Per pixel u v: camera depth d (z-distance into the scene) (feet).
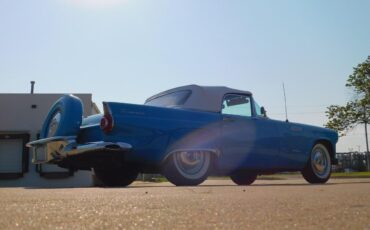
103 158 15.33
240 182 22.47
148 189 11.29
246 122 18.63
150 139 15.66
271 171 20.03
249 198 6.97
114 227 3.54
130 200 6.61
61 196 7.83
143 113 15.66
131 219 4.07
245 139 18.43
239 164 18.19
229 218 4.17
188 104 17.65
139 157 15.49
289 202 6.06
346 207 5.24
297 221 3.94
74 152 15.67
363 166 122.72
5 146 53.47
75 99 17.15
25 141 53.21
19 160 53.31
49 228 3.46
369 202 5.95
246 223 3.82
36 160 17.57
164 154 16.02
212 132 17.34
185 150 16.47
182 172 16.49
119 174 18.65
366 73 81.56
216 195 7.93
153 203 5.98
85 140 16.61
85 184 52.11
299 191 9.22
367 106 81.87
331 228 3.51
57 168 52.16
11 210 5.00
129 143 15.21
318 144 21.94
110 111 14.99
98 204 5.84
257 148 18.90
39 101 54.34
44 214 4.52
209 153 17.33
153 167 16.31
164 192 9.34
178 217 4.25
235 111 18.75
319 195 7.59
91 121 16.53
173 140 16.20
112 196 7.74
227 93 18.61
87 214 4.52
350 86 82.89
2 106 53.98
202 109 17.66
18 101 54.24
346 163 124.36
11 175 52.70
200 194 8.35
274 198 6.91
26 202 6.30
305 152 21.04
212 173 17.67
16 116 53.98
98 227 3.54
